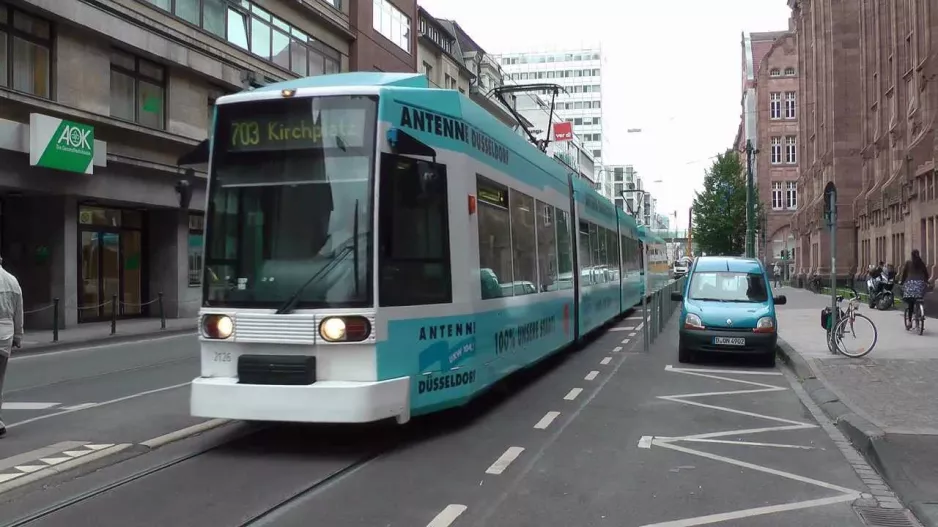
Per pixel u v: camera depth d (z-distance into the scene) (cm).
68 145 2027
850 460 716
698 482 636
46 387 1130
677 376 1248
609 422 877
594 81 14862
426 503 565
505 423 863
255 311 699
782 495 603
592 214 1716
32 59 2047
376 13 3750
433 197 773
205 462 677
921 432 764
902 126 3027
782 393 1091
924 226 2666
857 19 4347
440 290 775
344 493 588
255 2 2878
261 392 682
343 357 687
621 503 575
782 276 6550
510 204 998
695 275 1518
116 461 686
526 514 545
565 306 1348
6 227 2173
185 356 1530
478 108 902
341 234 700
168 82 2542
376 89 718
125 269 2552
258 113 731
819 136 4859
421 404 740
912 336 1703
